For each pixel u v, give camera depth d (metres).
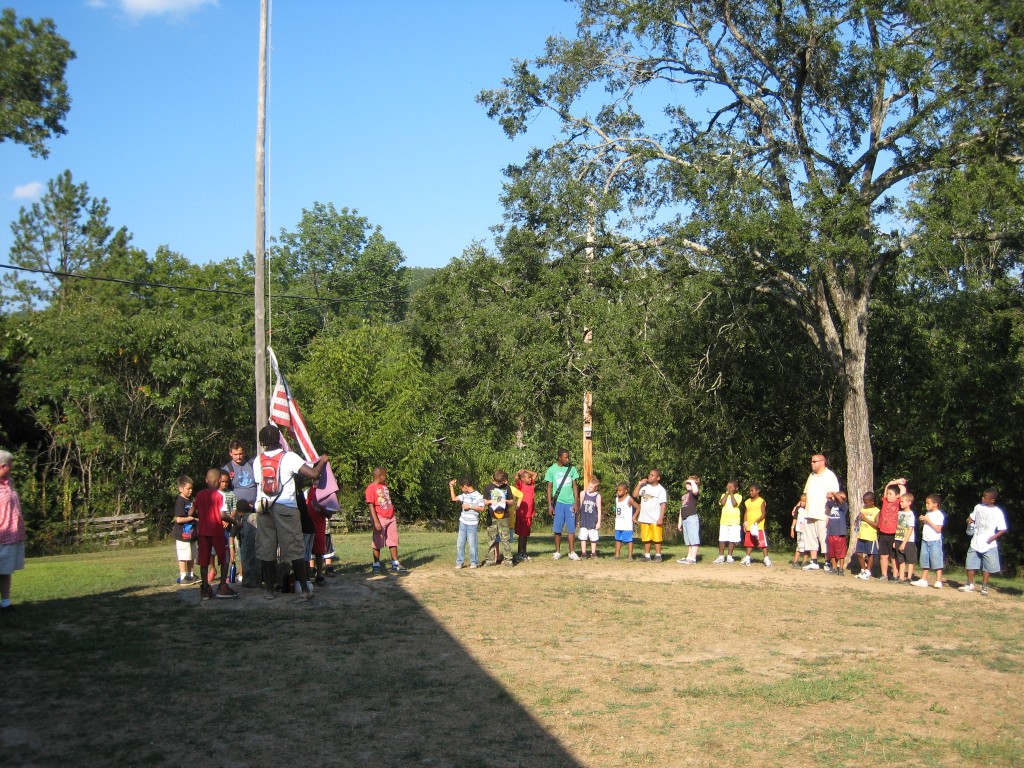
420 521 38.09
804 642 9.48
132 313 49.12
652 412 20.41
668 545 22.36
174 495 28.30
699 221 16.59
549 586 12.87
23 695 6.67
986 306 19.55
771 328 21.22
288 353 50.03
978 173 15.03
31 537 24.55
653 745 6.11
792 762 5.85
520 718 6.59
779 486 25.92
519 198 18.16
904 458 23.41
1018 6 15.19
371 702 6.84
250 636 8.84
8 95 22.81
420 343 22.06
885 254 17.95
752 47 17.88
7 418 27.73
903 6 16.47
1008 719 6.89
